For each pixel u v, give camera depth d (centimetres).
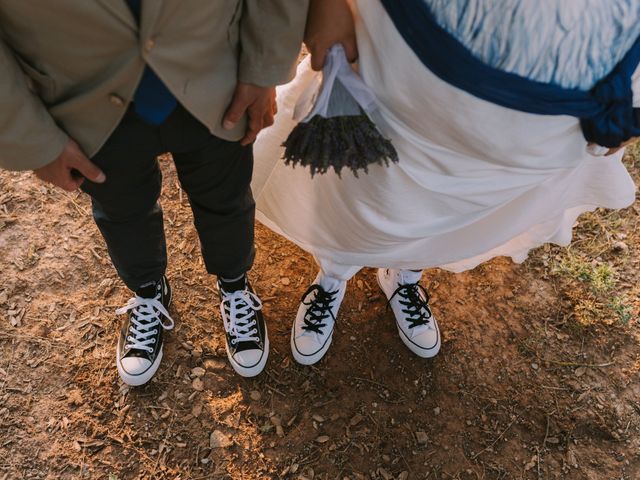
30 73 102
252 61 112
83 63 100
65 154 112
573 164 134
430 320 198
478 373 197
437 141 125
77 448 174
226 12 105
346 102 120
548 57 104
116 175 127
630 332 207
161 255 169
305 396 188
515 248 192
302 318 193
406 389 192
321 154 124
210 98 112
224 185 143
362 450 181
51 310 195
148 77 106
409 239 156
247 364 185
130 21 94
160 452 176
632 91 113
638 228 231
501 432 187
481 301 211
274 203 173
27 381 182
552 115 114
